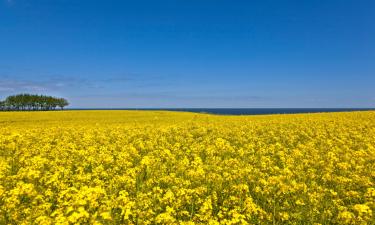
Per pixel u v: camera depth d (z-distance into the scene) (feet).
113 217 31.65
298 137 87.45
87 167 54.65
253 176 45.42
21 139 78.69
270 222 32.73
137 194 38.47
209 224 29.22
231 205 36.17
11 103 477.36
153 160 53.78
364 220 31.12
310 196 36.91
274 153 67.51
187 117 188.65
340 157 61.41
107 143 78.23
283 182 43.19
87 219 28.60
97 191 33.01
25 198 37.35
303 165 54.95
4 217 31.40
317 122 122.42
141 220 30.66
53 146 73.36
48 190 37.52
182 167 50.85
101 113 235.61
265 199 38.42
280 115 178.70
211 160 58.13
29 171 43.88
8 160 56.95
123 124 135.74
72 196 33.50
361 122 118.11
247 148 70.90
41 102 498.69
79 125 132.16
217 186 42.32
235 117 177.88
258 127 109.70
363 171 50.19
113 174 48.21
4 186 41.16
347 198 39.14
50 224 27.68
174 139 87.66
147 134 95.50
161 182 44.91
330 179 45.62
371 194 37.76
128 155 58.75
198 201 35.53
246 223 29.17
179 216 33.71
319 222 33.04
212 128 110.83
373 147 69.51
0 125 134.10
